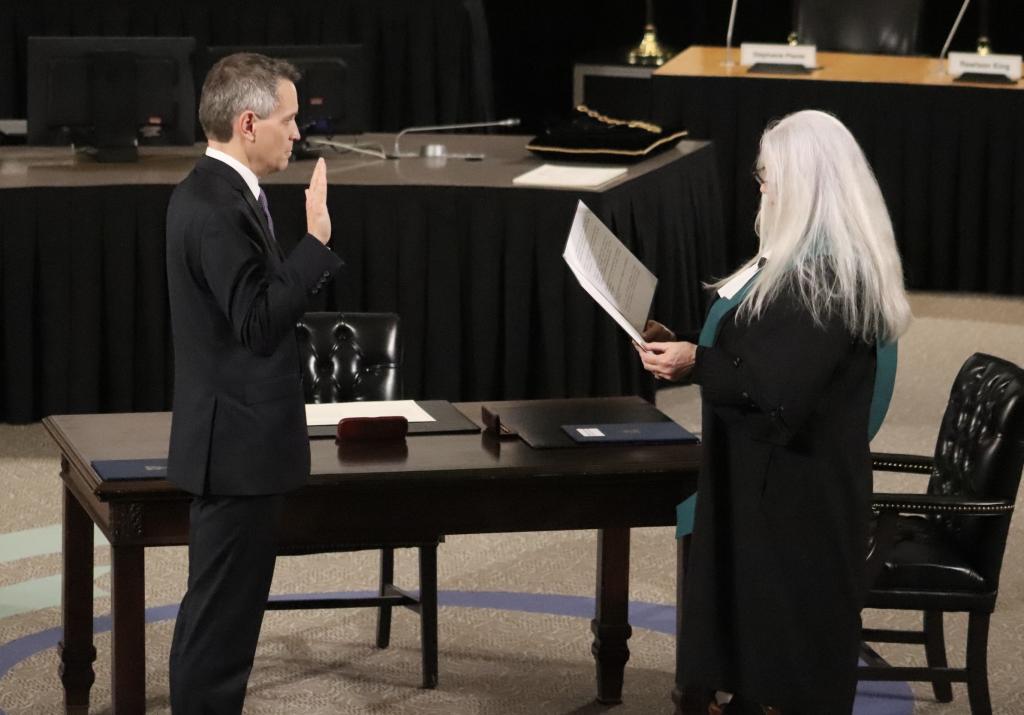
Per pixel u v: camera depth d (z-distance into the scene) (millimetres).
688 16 36281
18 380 19250
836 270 8766
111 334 19203
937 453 12133
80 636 11531
